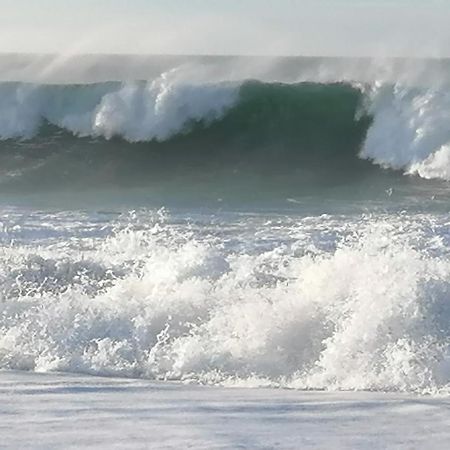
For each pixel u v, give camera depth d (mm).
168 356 26297
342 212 55312
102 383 21812
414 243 41875
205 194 66000
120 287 32562
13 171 76812
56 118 83250
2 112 83875
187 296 30125
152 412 17281
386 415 17484
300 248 41438
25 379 22438
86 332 27938
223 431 15516
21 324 28547
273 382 24391
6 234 46688
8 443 14375
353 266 29719
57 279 34969
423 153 73000
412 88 76625
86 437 14820
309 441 14977
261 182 71938
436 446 14922
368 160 75562
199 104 80938
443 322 25781
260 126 79938
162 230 47969
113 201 63312
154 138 80812
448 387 23172
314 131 78375
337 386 23719
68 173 77500
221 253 37781
